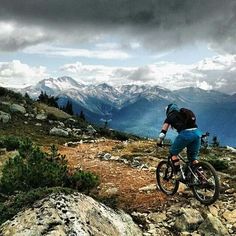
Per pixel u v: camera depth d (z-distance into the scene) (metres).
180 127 11.03
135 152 22.08
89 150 23.38
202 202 10.89
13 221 8.28
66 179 11.74
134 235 9.20
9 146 21.08
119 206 11.15
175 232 9.88
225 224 10.16
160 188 12.40
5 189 11.37
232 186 13.29
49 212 8.23
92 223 8.46
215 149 28.30
